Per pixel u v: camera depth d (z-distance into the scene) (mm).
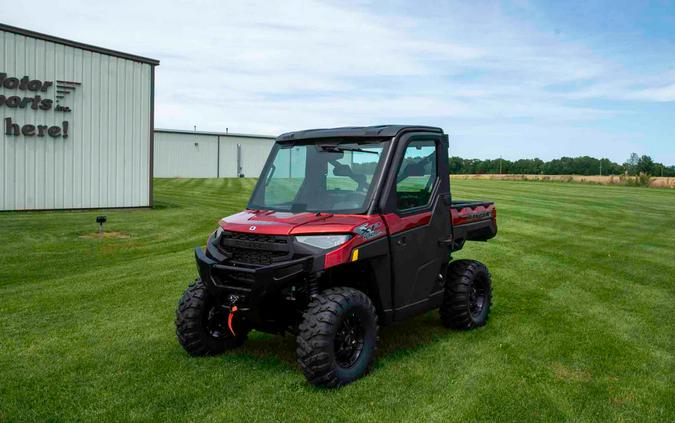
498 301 8109
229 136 64062
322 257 4605
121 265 10664
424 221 5602
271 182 5695
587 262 11680
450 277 6402
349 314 4766
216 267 4852
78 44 19328
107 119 20266
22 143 18469
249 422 4176
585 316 7316
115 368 5285
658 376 5219
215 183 42500
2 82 17922
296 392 4684
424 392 4723
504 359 5559
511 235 16000
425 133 5730
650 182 50406
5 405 4477
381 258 5086
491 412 4375
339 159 5391
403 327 6594
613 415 4379
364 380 4934
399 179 5344
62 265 10641
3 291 8445
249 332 6141
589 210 24547
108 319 6980
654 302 8203
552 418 4301
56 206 19328
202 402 4520
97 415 4301
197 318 5406
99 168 20219
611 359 5645
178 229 15977
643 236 16344
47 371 5219
